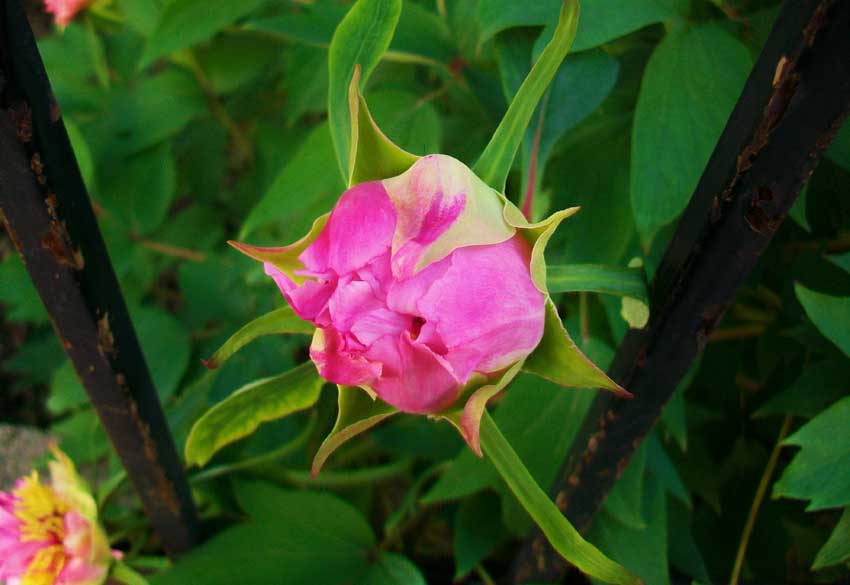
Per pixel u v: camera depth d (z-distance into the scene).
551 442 0.35
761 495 0.38
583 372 0.22
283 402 0.29
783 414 0.42
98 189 0.51
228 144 0.64
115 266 0.52
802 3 0.19
